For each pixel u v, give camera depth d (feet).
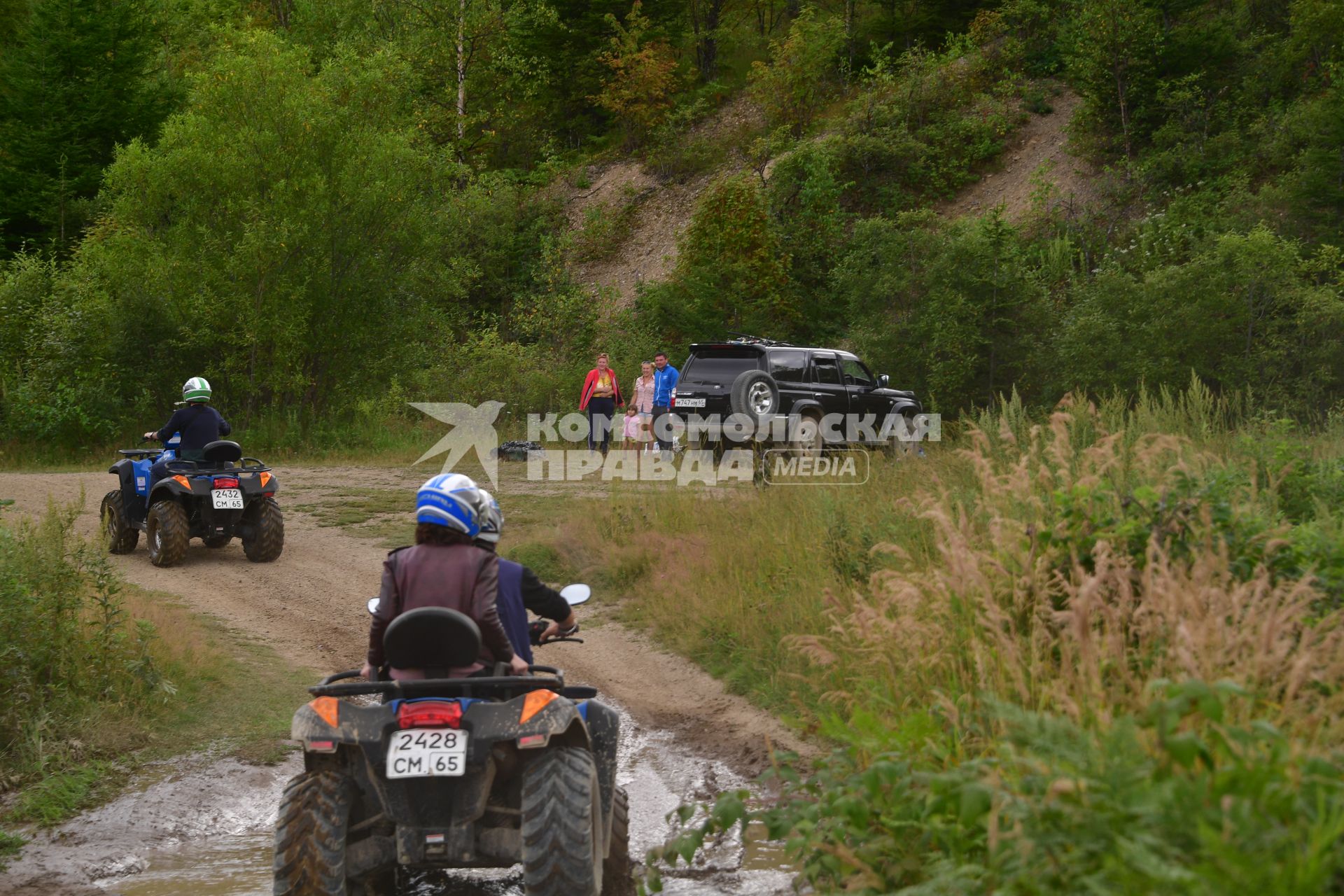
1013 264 63.52
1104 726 11.56
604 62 131.03
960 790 11.57
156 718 22.61
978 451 21.16
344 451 70.23
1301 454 27.14
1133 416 34.06
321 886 12.60
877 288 66.64
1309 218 74.13
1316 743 10.58
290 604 33.63
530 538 41.24
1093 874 9.58
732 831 17.54
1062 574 17.08
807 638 19.36
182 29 138.21
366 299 77.97
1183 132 89.04
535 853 12.60
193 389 38.96
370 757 12.80
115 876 16.08
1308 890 8.16
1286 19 93.61
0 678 21.36
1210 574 14.17
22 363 77.00
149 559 38.96
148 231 75.20
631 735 23.12
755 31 141.90
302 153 74.33
